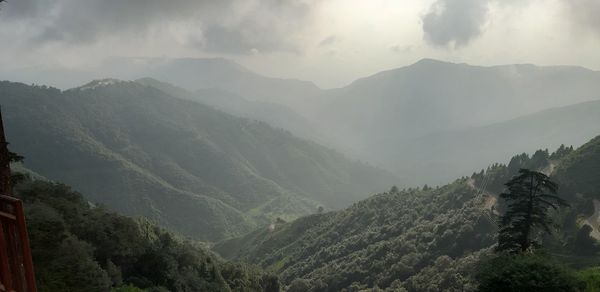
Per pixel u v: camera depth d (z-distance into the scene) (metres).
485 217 133.12
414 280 117.06
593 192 117.69
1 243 7.12
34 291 7.00
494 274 24.20
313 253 198.38
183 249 85.25
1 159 11.48
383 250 149.00
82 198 66.50
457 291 94.38
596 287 24.23
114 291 31.39
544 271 23.33
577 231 100.38
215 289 77.88
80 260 29.81
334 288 141.50
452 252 126.88
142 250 58.19
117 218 59.78
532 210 31.55
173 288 59.69
